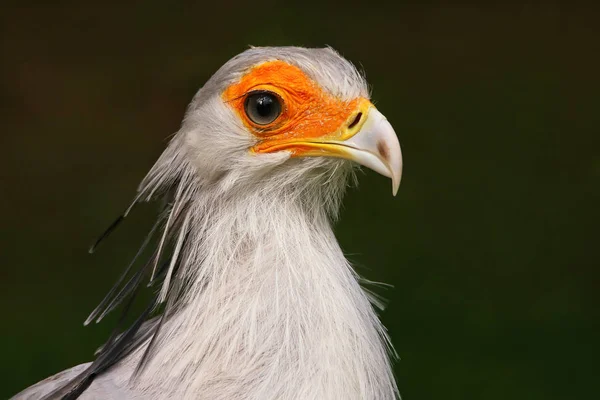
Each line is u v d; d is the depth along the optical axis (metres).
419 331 12.29
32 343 12.05
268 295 5.15
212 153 5.51
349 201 15.54
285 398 4.95
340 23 22.34
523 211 15.59
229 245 5.37
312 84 5.50
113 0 22.75
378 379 5.33
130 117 18.77
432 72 20.69
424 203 15.70
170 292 5.48
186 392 5.02
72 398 5.41
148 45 21.25
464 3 23.62
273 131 5.50
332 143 5.51
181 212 5.61
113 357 5.57
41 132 18.17
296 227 5.46
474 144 17.84
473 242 14.62
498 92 19.95
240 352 5.04
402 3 23.38
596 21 22.86
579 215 15.42
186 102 19.23
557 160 17.23
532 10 23.44
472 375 11.35
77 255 14.39
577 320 12.59
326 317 5.14
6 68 20.22
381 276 13.56
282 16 22.45
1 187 16.33
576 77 20.56
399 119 18.73
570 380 11.27
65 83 19.84
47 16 22.20
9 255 14.37
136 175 16.80
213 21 22.08
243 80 5.51
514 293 13.27
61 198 16.06
